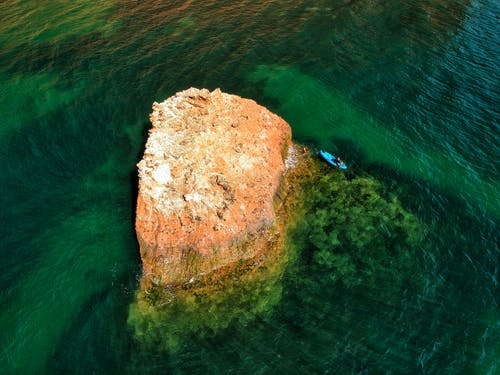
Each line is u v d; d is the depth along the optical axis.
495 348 27.19
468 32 55.41
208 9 59.47
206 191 32.06
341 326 28.19
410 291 30.11
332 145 41.31
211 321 28.31
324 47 53.31
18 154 39.94
